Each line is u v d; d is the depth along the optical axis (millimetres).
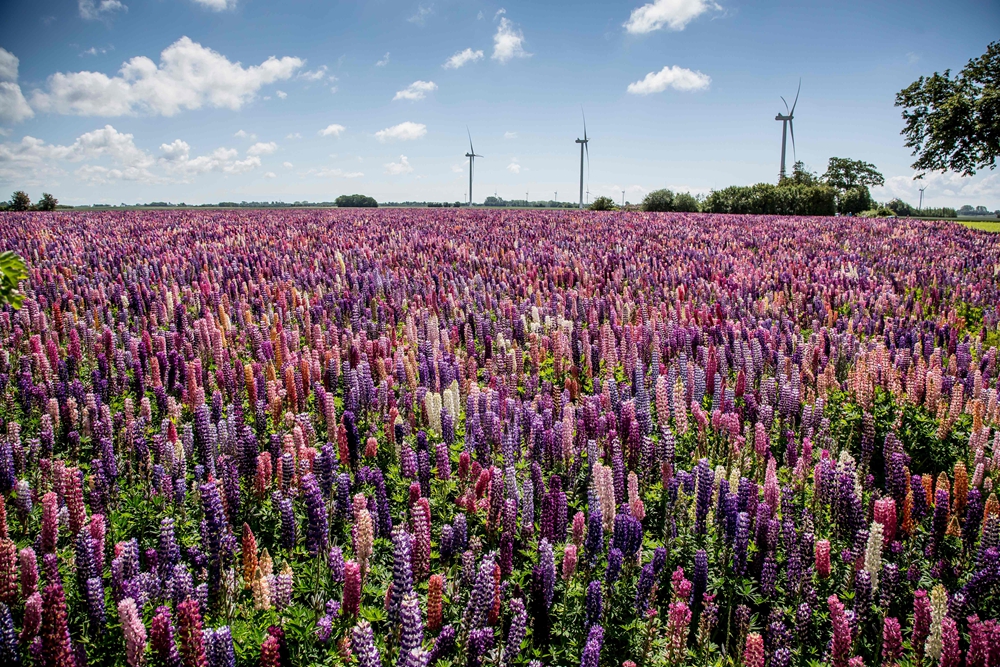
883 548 4988
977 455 6176
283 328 10430
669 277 15625
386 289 14461
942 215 116438
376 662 3408
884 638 3986
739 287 14273
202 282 14336
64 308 12156
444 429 6766
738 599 4754
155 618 3471
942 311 13312
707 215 51125
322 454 5574
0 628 3477
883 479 6469
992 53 45781
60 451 6496
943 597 4051
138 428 6457
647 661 4117
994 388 8352
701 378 8195
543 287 14734
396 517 5547
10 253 4805
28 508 5043
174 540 4422
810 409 7133
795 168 96562
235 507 5262
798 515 5688
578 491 6152
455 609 4324
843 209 81375
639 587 4375
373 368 8648
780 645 4078
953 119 44719
